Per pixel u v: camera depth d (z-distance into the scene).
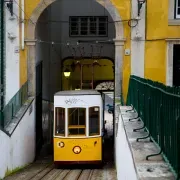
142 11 17.55
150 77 17.72
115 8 17.72
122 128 9.82
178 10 17.47
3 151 12.33
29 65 17.97
